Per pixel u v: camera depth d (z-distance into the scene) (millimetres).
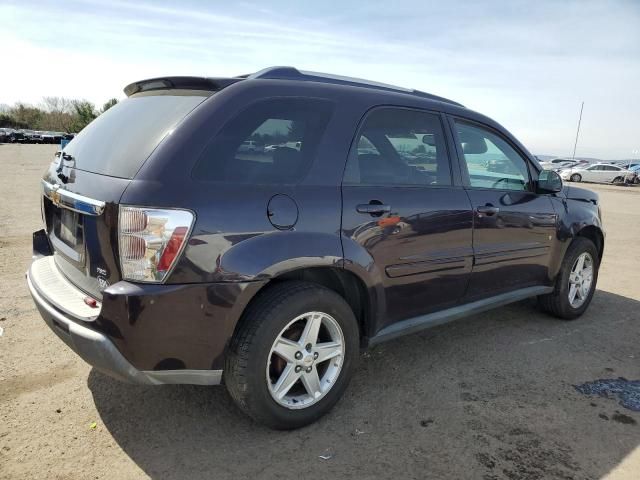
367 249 2871
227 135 2480
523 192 4047
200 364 2408
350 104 2975
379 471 2441
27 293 4773
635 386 3412
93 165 2590
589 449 2678
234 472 2402
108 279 2342
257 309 2525
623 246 8914
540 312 4891
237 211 2398
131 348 2258
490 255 3678
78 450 2520
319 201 2684
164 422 2789
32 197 11711
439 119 3482
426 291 3305
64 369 3332
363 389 3248
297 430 2764
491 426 2859
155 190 2240
